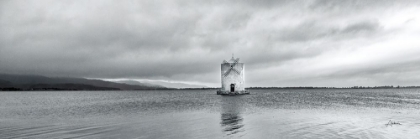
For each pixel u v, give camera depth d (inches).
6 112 1510.8
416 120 879.7
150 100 2620.6
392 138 604.4
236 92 2950.3
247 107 1489.9
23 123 965.8
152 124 858.8
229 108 1430.9
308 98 2578.7
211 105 1679.4
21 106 2050.9
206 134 676.7
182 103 1955.0
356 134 649.6
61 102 2564.0
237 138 623.8
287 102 1927.9
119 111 1375.5
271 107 1477.6
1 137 690.8
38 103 2417.6
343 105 1574.8
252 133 681.0
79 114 1263.5
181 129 754.8
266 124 823.7
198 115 1103.6
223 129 746.2
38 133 740.7
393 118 938.1
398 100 2049.7
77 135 698.2
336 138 605.3
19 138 672.4
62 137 675.4
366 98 2448.3
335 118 949.2
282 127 762.8
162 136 658.2
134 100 2691.9
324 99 2346.2
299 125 794.2
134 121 943.7
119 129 773.9
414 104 1596.9
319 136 629.9
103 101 2588.6
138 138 642.2
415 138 604.1
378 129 714.2
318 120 899.4
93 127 824.9
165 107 1590.8
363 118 943.7
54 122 976.3
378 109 1288.1
